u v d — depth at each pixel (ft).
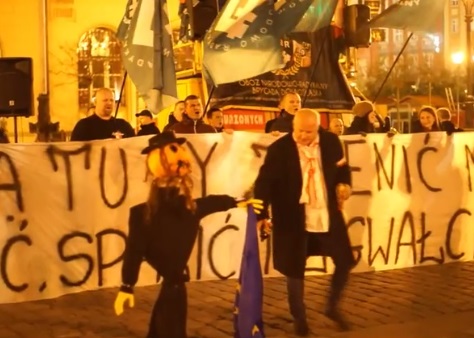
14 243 24.32
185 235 17.51
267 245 27.91
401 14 33.30
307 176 21.09
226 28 29.12
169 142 17.60
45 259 24.81
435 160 30.35
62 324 21.81
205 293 25.44
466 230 31.12
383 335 20.71
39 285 24.68
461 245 31.01
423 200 30.12
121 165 25.91
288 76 40.55
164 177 17.46
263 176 21.15
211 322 21.95
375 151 29.22
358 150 28.94
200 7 38.52
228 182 27.50
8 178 24.29
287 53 40.29
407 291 25.89
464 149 30.96
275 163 21.17
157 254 17.40
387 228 29.45
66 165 25.13
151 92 29.53
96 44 76.84
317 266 28.48
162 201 17.35
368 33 42.22
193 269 27.04
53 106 75.25
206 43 29.09
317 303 24.20
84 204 25.41
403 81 165.58
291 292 20.85
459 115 107.14
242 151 27.68
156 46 29.45
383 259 29.43
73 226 25.23
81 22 76.07
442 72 166.09
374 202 29.17
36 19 74.08
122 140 25.96
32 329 21.30
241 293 19.13
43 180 24.80
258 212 19.21
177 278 17.54
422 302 24.35
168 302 17.51
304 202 21.01
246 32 29.30
